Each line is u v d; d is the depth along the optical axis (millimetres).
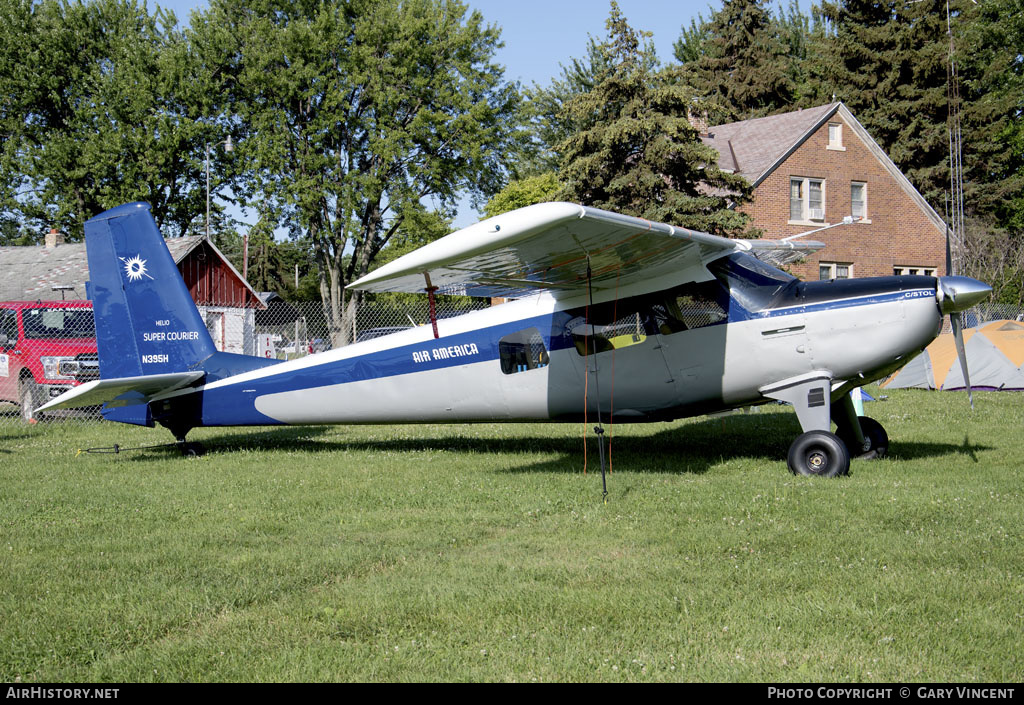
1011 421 10375
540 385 8102
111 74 35625
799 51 50250
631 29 20141
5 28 35938
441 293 8344
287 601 3932
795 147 25594
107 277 9031
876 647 3223
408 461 8141
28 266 26031
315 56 28156
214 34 30516
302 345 28469
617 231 5926
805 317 7008
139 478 7297
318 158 27969
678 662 3137
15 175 36562
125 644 3449
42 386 13141
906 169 33281
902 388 15820
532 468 7539
